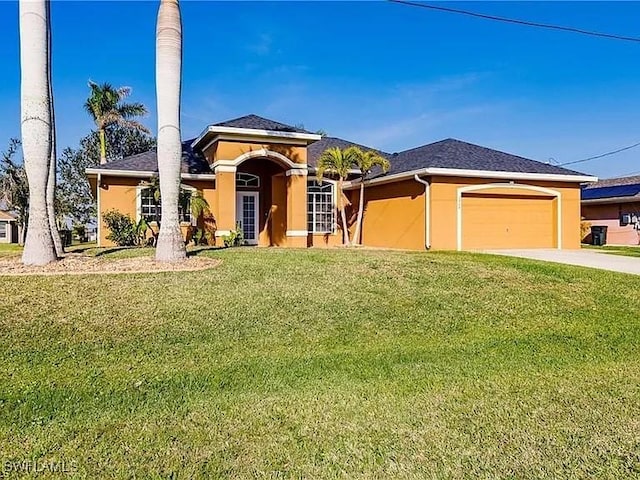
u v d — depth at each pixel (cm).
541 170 1938
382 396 509
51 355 596
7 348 607
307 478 348
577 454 384
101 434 413
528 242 1931
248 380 546
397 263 1187
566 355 662
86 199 3872
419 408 479
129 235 1831
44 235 1032
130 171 1881
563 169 2044
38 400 477
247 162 2155
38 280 885
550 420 452
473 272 1120
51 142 1060
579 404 492
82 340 645
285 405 481
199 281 930
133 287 869
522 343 711
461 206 1805
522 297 946
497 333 757
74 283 877
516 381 561
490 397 510
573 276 1120
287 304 833
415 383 548
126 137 3912
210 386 527
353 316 800
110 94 3228
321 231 2198
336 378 559
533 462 371
